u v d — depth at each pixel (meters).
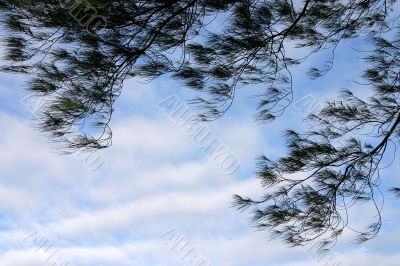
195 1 4.03
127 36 3.98
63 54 3.82
